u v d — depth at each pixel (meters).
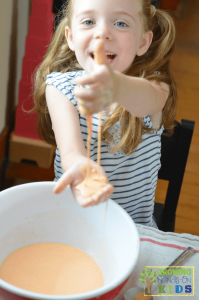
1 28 1.63
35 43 1.77
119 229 0.65
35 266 0.67
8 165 2.03
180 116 2.68
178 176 1.13
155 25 0.95
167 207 1.20
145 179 1.04
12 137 2.01
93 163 0.58
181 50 3.65
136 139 0.91
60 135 0.79
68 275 0.66
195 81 3.20
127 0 0.74
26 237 0.72
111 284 0.49
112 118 0.88
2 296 0.48
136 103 0.58
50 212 0.71
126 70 0.92
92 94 0.44
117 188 1.02
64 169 0.68
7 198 0.66
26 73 1.85
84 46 0.77
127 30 0.76
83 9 0.74
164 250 0.71
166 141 1.10
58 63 1.02
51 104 0.86
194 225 1.88
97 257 0.70
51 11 1.74
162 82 0.90
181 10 4.41
